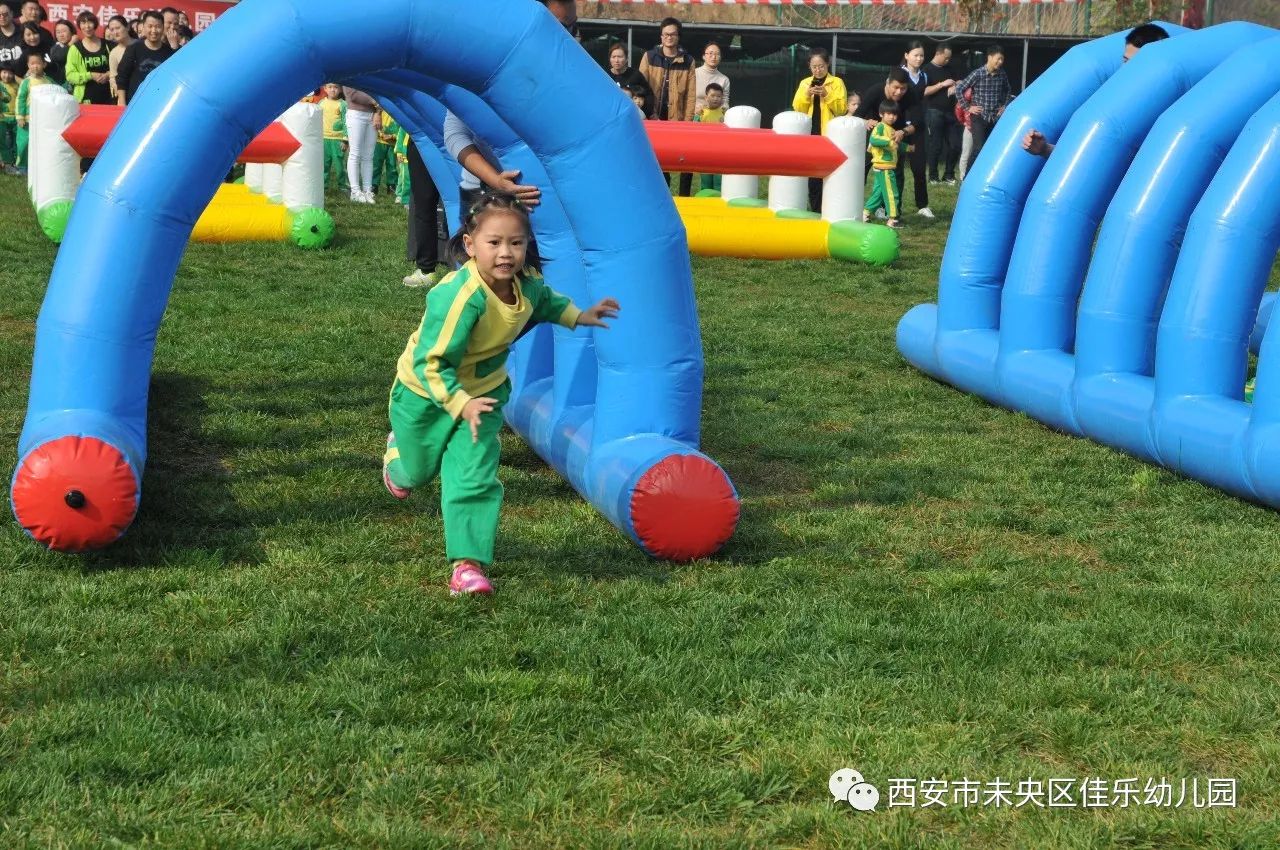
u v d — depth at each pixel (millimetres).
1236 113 6793
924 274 12477
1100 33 24328
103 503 4617
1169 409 6285
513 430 6770
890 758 3531
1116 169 7500
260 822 3178
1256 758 3598
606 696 3832
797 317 10211
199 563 4812
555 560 4980
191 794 3258
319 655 4086
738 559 5098
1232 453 5852
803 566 4996
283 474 5941
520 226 4324
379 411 7027
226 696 3760
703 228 12875
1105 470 6410
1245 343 6324
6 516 5156
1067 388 7055
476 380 4590
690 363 5297
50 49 18812
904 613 4523
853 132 13070
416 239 10508
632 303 5180
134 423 5000
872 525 5520
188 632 4223
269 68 4930
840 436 6969
